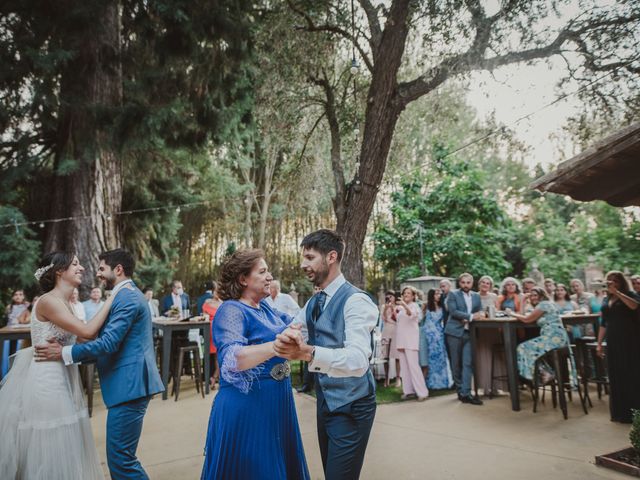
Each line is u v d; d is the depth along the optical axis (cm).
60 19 845
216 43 987
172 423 488
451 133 1465
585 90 647
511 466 341
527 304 675
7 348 559
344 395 204
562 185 398
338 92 1005
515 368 532
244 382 188
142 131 896
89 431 276
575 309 721
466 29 659
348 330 198
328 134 1085
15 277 919
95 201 967
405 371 611
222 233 2345
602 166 373
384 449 392
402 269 1546
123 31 1053
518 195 2098
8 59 828
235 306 200
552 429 444
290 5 856
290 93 940
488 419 488
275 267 2333
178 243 2116
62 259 277
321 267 220
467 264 1457
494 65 675
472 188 1490
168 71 984
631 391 459
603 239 1805
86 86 935
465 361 582
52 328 263
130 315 263
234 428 190
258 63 970
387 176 1061
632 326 465
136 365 262
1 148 986
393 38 716
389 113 737
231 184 1814
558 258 1864
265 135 991
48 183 1116
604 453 367
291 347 168
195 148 1080
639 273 1691
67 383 266
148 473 343
